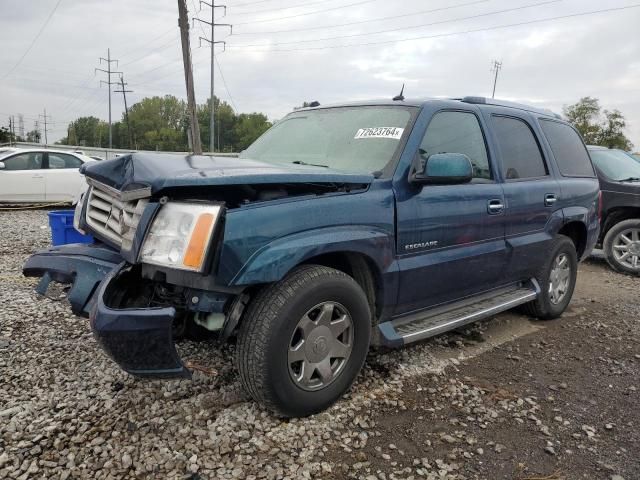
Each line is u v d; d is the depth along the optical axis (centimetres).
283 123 449
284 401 280
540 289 474
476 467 264
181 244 253
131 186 271
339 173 303
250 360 271
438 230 353
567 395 347
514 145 443
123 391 317
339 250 293
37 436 268
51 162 1310
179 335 296
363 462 262
